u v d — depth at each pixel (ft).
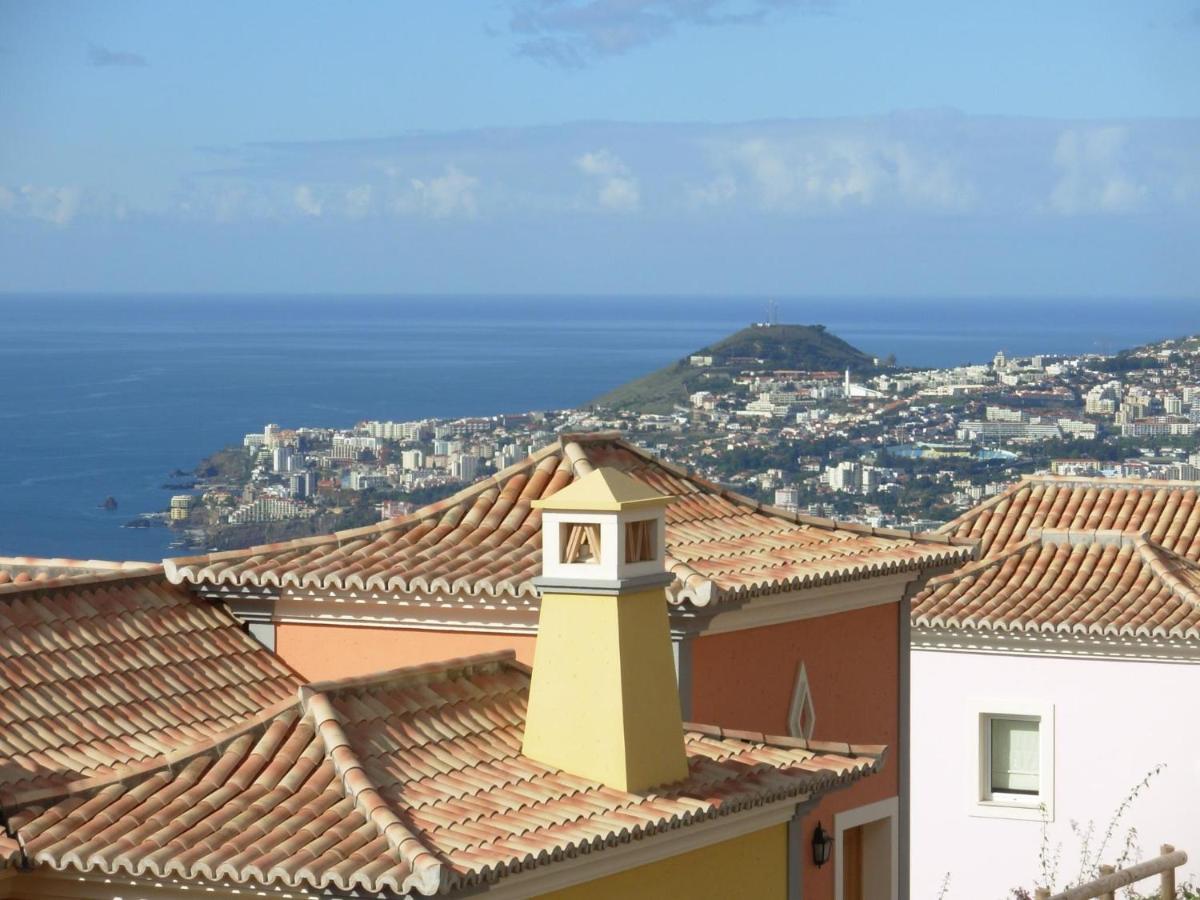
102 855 40.40
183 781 43.42
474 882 39.40
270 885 39.70
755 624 56.90
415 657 55.36
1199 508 101.19
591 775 46.11
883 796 64.08
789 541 61.52
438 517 58.65
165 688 52.54
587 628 46.52
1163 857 48.49
